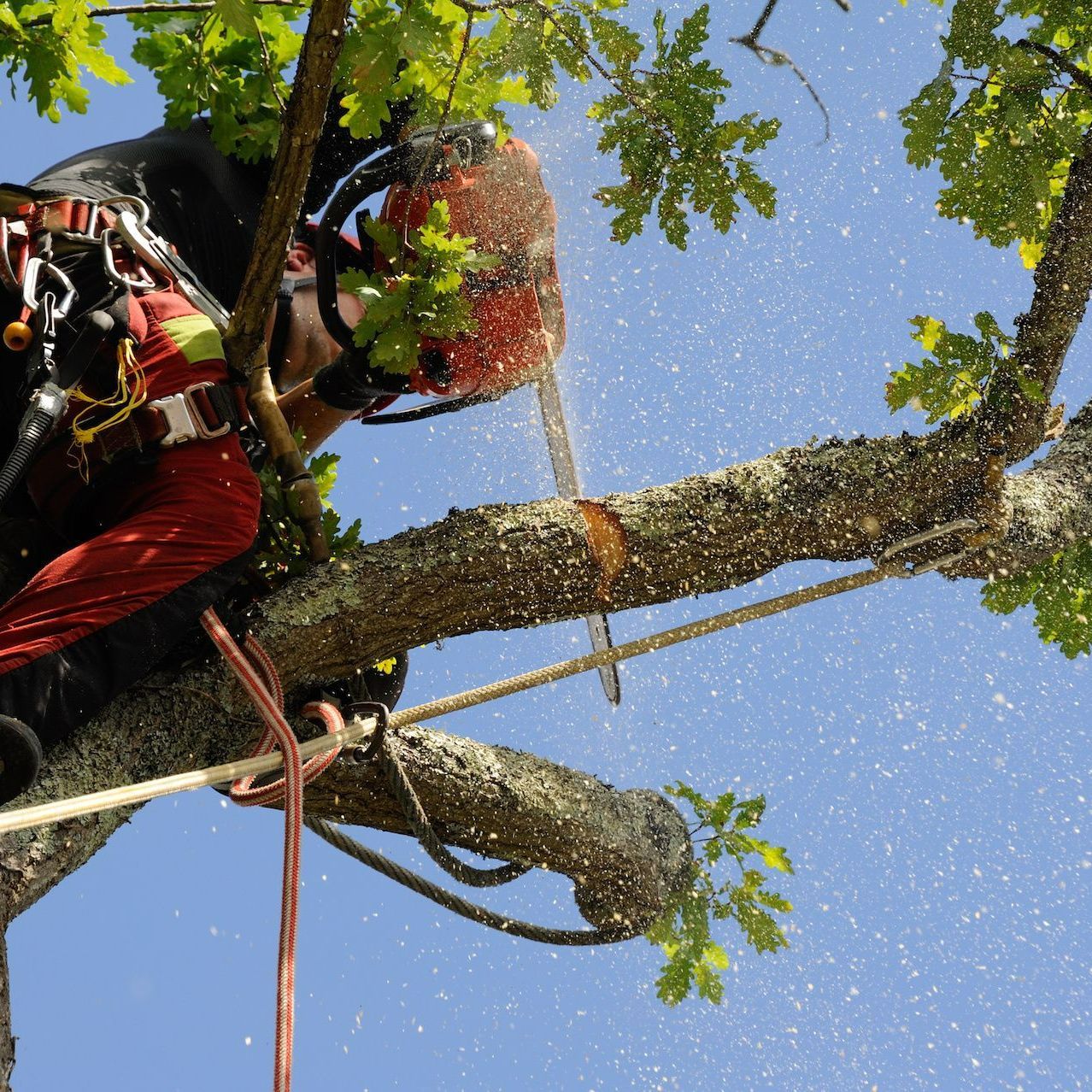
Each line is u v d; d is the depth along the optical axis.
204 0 5.93
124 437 4.37
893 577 5.47
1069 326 5.43
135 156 5.36
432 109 5.46
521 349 5.35
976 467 5.39
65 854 4.26
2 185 4.62
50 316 4.18
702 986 6.64
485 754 5.88
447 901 6.12
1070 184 5.56
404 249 5.24
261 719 4.82
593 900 6.37
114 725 4.48
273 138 5.68
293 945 4.21
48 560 4.75
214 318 4.70
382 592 4.99
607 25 5.19
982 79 5.41
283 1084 3.99
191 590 4.30
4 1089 3.90
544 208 5.38
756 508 5.29
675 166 5.58
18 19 5.96
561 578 5.15
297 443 5.49
